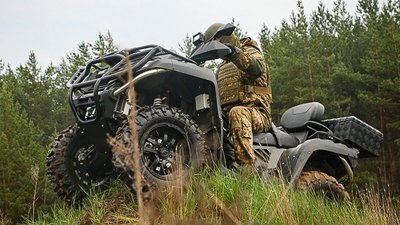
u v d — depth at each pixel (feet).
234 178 14.11
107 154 15.96
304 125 19.33
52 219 15.21
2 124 70.18
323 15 85.61
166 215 11.44
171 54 14.99
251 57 16.11
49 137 75.66
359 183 61.11
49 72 103.24
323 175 17.51
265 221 12.51
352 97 72.84
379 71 68.28
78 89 14.75
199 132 14.25
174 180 13.25
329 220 14.24
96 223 13.33
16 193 61.21
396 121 68.54
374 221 14.56
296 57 75.92
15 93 96.58
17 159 63.72
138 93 14.90
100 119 14.28
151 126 13.56
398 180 65.72
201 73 14.90
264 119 17.13
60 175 15.94
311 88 71.36
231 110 16.43
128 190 13.97
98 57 15.49
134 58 14.78
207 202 12.34
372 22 78.89
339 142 19.90
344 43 78.74
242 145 15.98
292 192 14.39
